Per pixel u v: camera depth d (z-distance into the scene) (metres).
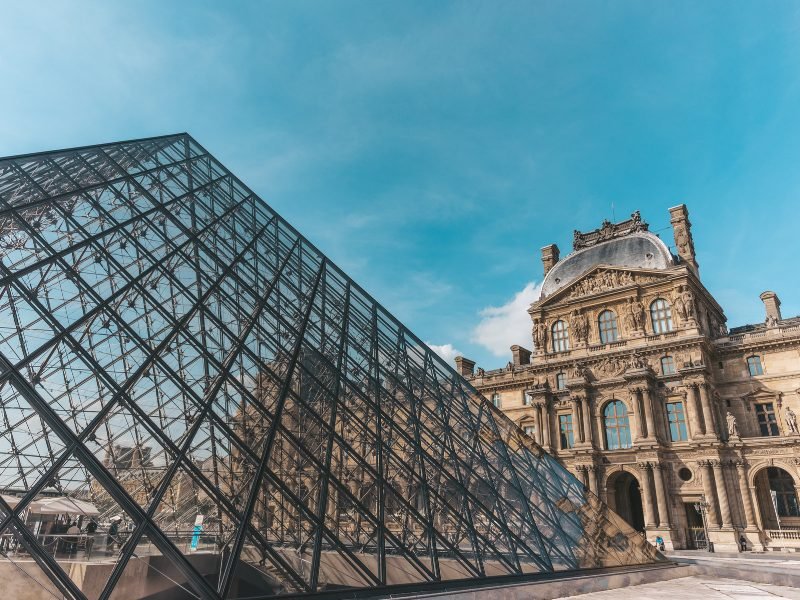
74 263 23.05
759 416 65.50
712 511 59.47
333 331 32.03
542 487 30.61
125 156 35.97
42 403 15.34
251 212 41.28
